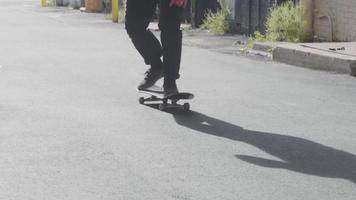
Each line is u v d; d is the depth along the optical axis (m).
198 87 9.80
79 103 8.45
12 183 5.32
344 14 14.68
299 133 7.03
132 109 8.11
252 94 9.29
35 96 8.88
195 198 4.98
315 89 9.78
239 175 5.55
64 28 20.17
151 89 8.39
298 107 8.42
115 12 22.98
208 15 19.84
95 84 9.88
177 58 8.02
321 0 15.38
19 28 19.92
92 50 14.28
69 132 6.95
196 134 6.92
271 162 5.95
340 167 5.82
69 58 12.88
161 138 6.74
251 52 14.25
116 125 7.27
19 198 4.98
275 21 15.93
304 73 11.36
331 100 8.93
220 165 5.84
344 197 5.03
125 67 11.70
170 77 8.02
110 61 12.48
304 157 6.12
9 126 7.20
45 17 25.06
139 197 5.00
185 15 21.95
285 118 7.75
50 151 6.23
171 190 5.16
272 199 4.98
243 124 7.41
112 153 6.17
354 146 6.52
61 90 9.34
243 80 10.52
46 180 5.39
